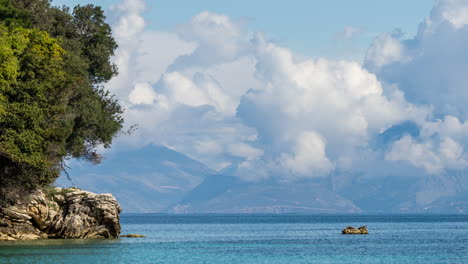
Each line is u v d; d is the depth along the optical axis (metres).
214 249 108.06
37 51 86.69
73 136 109.25
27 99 84.00
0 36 83.12
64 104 96.81
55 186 116.81
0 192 95.31
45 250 88.12
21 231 105.69
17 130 83.31
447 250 108.88
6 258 77.50
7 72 78.00
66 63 100.38
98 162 118.62
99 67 119.44
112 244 103.06
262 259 89.94
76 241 104.81
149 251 95.88
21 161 84.38
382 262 87.31
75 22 120.00
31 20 106.88
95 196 113.19
